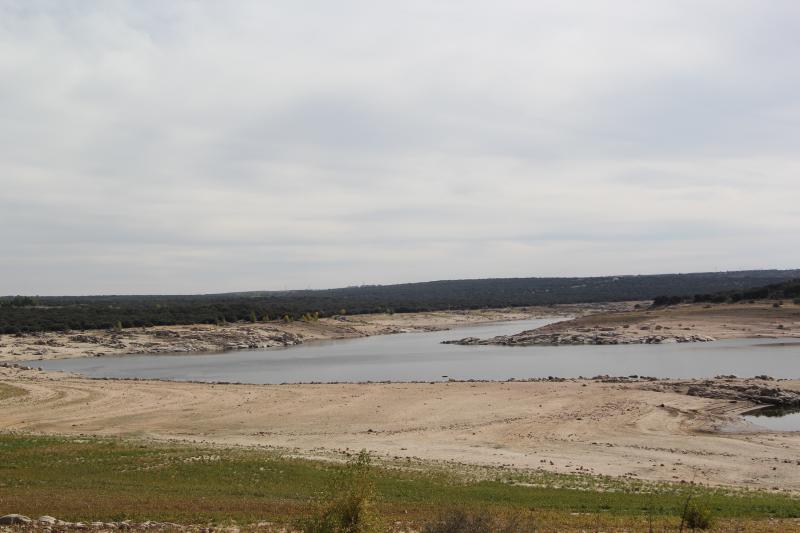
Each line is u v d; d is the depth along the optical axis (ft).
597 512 91.35
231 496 96.27
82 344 522.88
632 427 176.04
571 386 243.60
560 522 81.35
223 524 74.49
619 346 442.91
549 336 499.10
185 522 75.56
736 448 152.25
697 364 332.60
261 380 326.85
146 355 492.54
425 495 100.89
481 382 262.26
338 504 61.00
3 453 126.31
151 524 72.84
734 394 222.28
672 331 485.15
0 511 78.38
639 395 221.87
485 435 168.35
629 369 323.16
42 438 148.97
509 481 116.16
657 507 95.50
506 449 152.25
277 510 84.23
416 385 257.34
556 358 385.50
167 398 233.35
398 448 153.07
